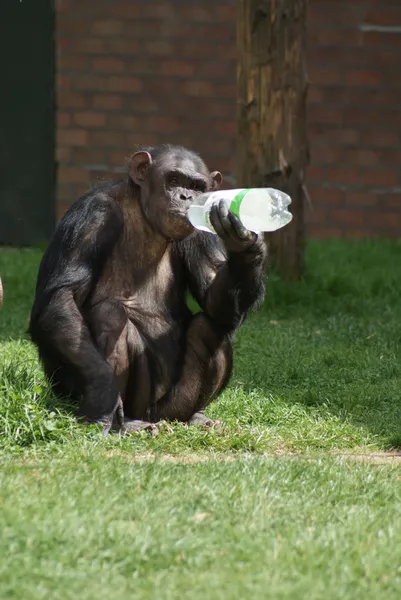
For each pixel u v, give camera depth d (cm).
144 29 3048
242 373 1558
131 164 1209
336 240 2972
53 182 3047
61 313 1163
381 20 3144
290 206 2208
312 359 1662
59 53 3022
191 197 1190
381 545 805
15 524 799
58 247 1202
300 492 942
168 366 1236
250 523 844
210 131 3091
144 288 1239
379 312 2103
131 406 1238
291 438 1227
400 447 1234
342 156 3158
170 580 732
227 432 1227
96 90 3044
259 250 1161
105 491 899
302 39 2181
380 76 3155
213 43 3077
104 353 1201
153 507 868
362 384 1543
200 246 1259
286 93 2180
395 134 3170
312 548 786
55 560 750
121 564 751
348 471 1030
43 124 3036
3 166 3036
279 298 2120
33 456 1056
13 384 1209
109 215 1207
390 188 3183
